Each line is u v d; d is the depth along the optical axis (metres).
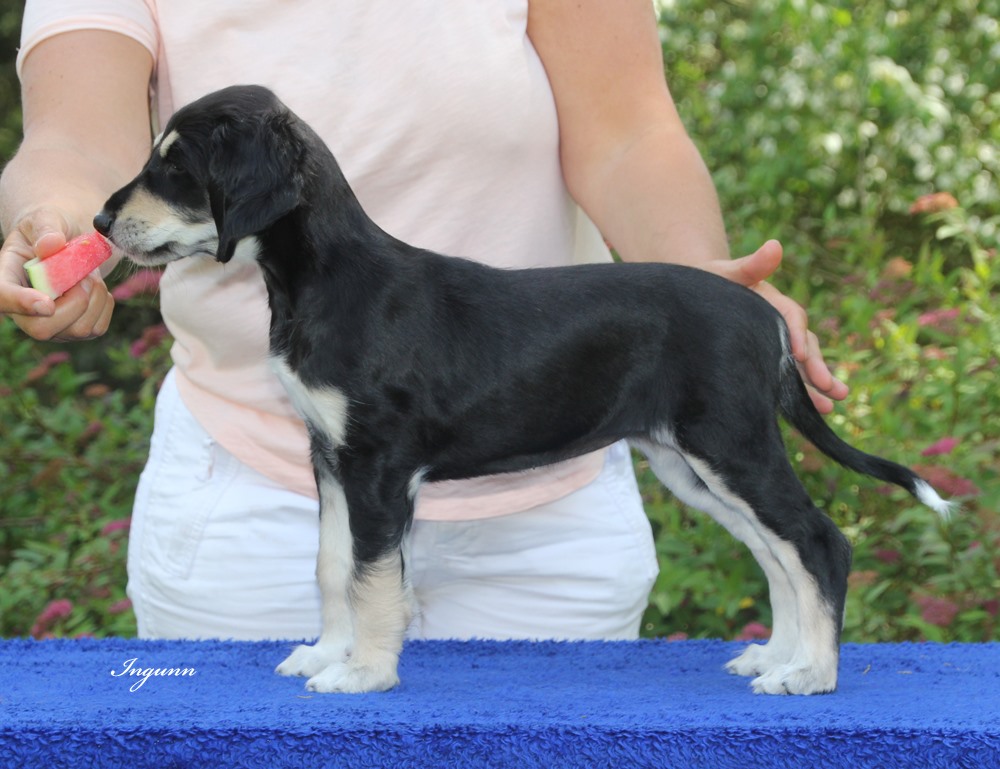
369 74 4.57
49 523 8.27
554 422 3.74
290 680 3.69
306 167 3.64
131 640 4.36
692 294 3.73
